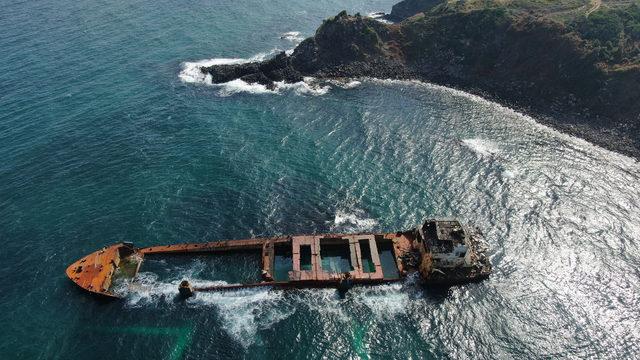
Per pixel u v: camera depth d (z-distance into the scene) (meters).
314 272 69.56
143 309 65.25
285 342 60.66
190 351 59.53
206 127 106.06
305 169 92.38
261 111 113.50
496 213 80.50
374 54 137.62
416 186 87.44
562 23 122.25
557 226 77.38
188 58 142.00
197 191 86.38
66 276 69.88
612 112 106.00
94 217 80.44
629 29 117.06
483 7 138.50
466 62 130.75
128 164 93.19
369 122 108.31
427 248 67.94
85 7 179.62
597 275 68.81
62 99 115.31
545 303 65.00
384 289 68.25
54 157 94.69
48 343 60.59
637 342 59.59
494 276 69.25
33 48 142.38
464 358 58.31
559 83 115.00
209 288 67.94
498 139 101.56
